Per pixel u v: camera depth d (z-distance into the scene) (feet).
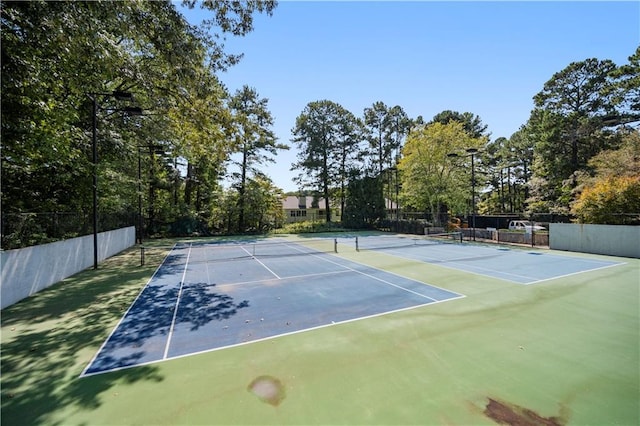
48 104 27.71
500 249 59.06
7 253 24.93
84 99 40.60
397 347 16.78
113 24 25.54
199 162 94.07
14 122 25.73
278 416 10.96
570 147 91.71
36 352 16.44
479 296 26.76
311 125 117.80
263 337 18.33
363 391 12.55
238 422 10.64
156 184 90.12
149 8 26.94
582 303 24.66
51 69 26.58
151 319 21.59
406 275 35.68
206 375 13.98
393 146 128.88
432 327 19.70
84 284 32.24
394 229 107.34
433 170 90.22
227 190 106.93
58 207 40.88
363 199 116.88
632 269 38.29
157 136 54.80
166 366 14.85
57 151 29.91
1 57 21.56
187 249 62.95
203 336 18.53
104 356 15.97
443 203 102.94
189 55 29.89
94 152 40.45
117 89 45.80
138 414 11.14
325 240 80.12
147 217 90.07
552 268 39.37
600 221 53.16
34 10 20.21
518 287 29.76
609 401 11.77
